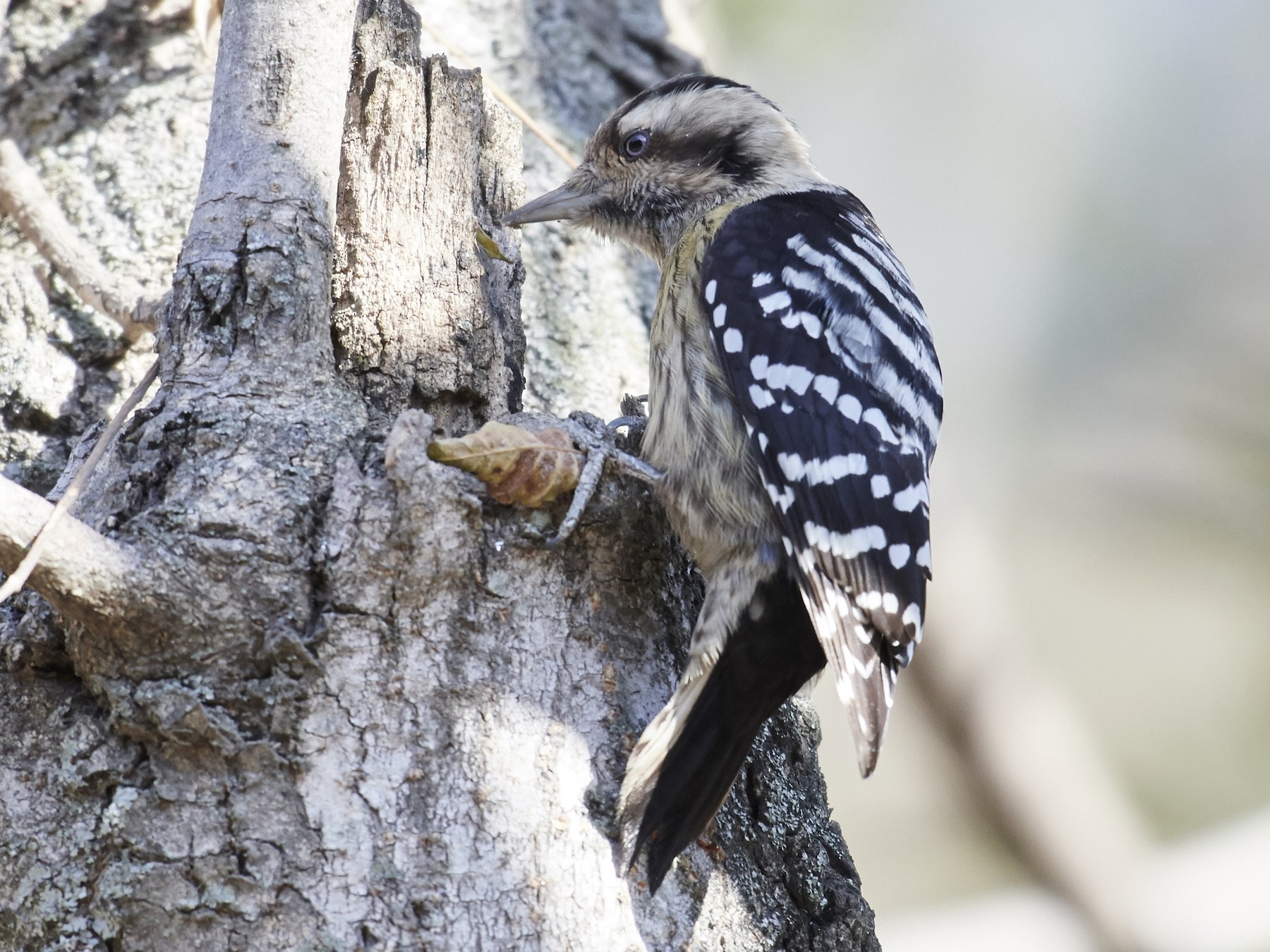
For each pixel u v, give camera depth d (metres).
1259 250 14.16
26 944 5.09
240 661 5.18
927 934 12.29
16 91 8.55
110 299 7.18
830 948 6.31
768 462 6.52
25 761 5.29
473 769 5.32
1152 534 14.22
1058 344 14.68
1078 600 14.25
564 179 9.22
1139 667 14.06
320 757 5.20
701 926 5.66
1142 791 13.78
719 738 6.04
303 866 5.11
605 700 5.67
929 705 12.52
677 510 6.62
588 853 5.36
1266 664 13.82
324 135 6.06
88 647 5.16
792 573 6.47
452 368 6.32
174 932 5.04
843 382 6.76
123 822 5.11
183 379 5.67
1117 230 14.58
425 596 5.42
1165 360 14.29
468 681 5.43
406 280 6.36
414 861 5.18
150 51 8.70
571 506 5.70
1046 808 12.48
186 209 8.00
